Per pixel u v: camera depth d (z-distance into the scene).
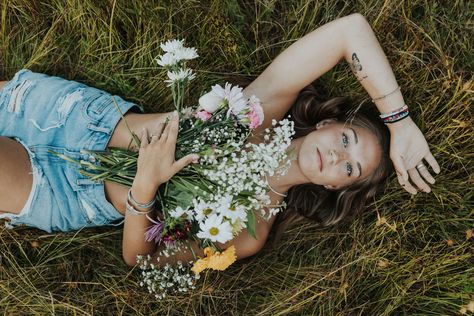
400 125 1.65
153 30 1.87
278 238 1.89
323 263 1.86
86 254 1.85
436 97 1.81
